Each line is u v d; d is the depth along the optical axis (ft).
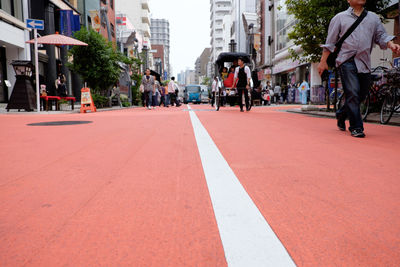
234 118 29.78
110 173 8.81
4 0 58.29
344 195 6.79
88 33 56.90
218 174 8.56
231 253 4.22
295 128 20.35
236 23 229.66
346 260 4.08
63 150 12.54
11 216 5.68
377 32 16.08
